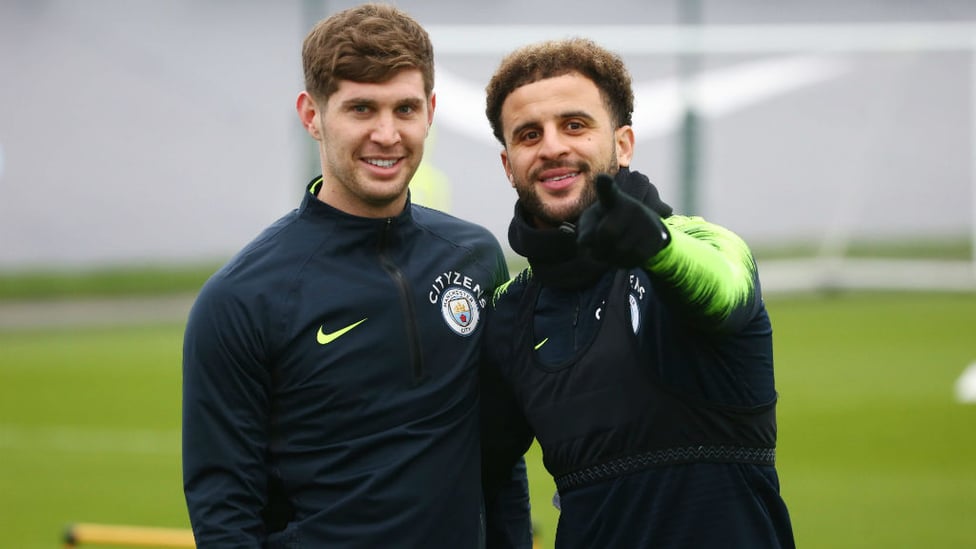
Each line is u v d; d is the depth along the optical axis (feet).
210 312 33.37
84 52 225.76
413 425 33.99
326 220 34.55
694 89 168.86
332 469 33.50
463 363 34.99
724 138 215.10
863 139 214.90
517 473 37.99
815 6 230.89
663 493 30.99
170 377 129.59
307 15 175.32
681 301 27.84
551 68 32.45
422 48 34.06
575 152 32.24
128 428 108.58
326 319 33.65
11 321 166.91
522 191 32.96
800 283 173.47
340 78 33.40
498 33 169.48
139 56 226.58
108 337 153.99
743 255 30.58
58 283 186.60
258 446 33.63
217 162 217.15
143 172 214.69
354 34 33.17
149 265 197.36
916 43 169.48
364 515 33.27
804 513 77.97
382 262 34.71
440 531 34.12
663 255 26.81
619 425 31.27
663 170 206.49
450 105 177.47
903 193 213.66
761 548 31.14
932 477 86.63
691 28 167.84
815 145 215.51
